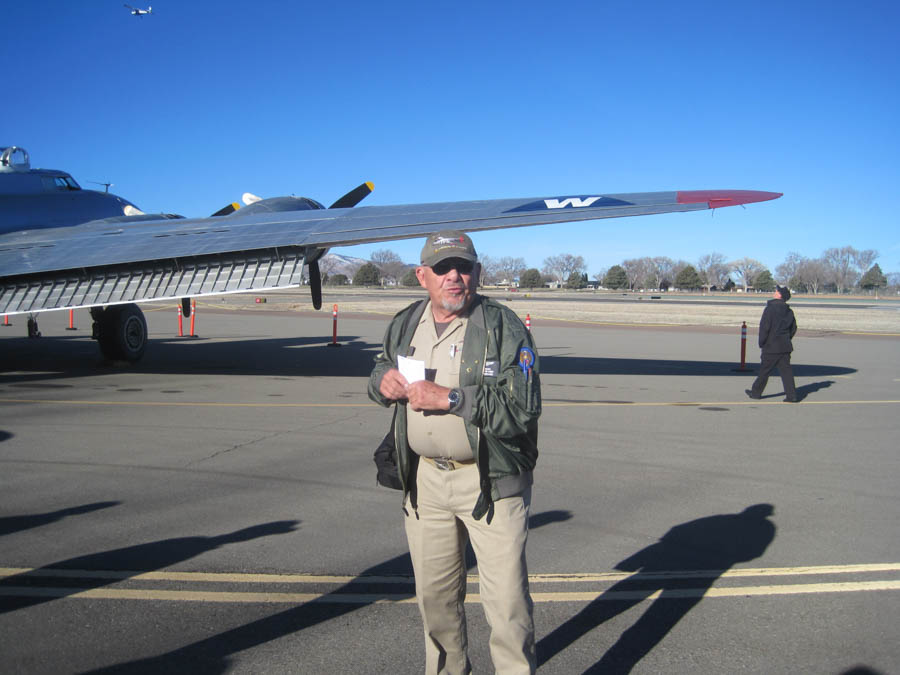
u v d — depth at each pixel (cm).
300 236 975
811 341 2195
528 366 245
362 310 3700
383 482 278
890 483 578
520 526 249
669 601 355
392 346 272
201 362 1449
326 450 673
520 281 13888
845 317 3778
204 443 700
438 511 260
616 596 361
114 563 396
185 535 442
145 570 386
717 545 434
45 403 928
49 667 286
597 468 621
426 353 258
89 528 452
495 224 909
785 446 716
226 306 4178
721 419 866
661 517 488
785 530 462
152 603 346
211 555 409
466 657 273
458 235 254
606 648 309
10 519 468
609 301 6238
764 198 874
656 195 940
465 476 251
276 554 412
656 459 656
